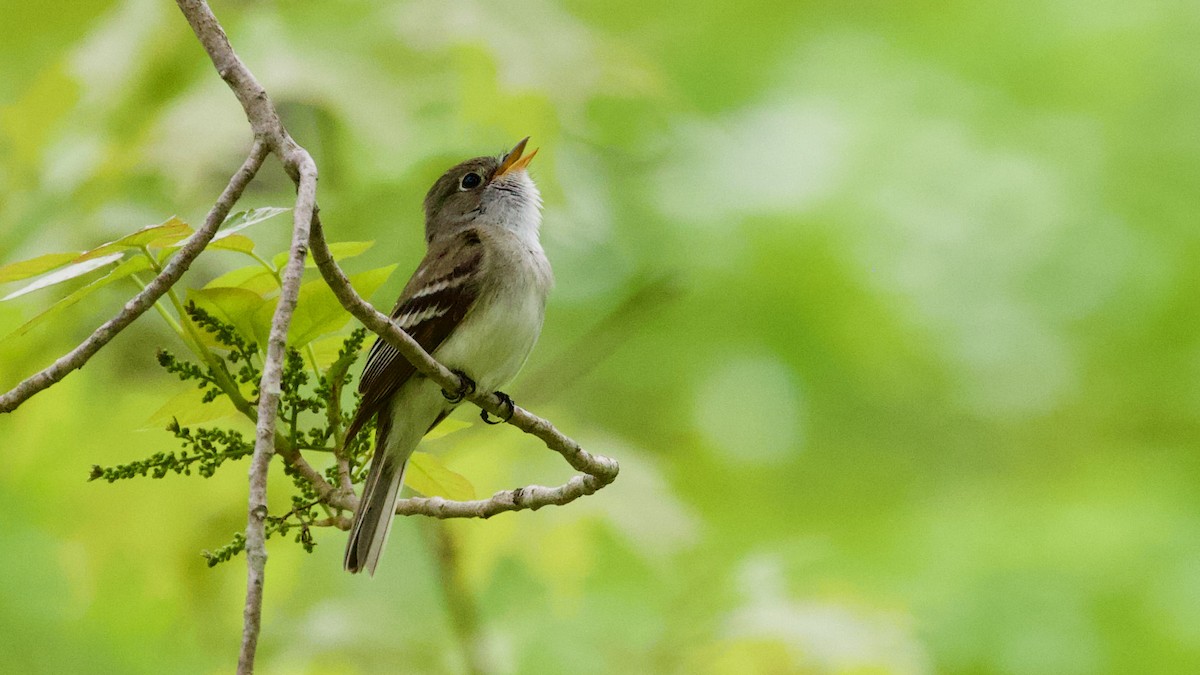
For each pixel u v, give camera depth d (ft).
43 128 33.37
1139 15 48.42
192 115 32.37
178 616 36.63
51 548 41.24
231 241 19.45
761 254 46.65
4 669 39.70
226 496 34.37
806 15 48.80
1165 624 42.78
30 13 36.78
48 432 33.76
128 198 34.37
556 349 46.47
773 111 47.21
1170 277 47.78
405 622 35.47
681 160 46.47
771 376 48.08
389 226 39.22
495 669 33.86
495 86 34.47
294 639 34.22
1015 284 46.98
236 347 20.45
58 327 33.17
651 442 46.83
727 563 37.11
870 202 46.09
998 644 42.55
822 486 47.60
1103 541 44.86
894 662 30.78
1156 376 48.98
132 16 34.40
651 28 47.60
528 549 33.42
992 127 47.85
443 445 33.94
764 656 31.19
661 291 41.52
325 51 33.19
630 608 38.45
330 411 21.50
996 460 48.67
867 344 47.60
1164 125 48.11
